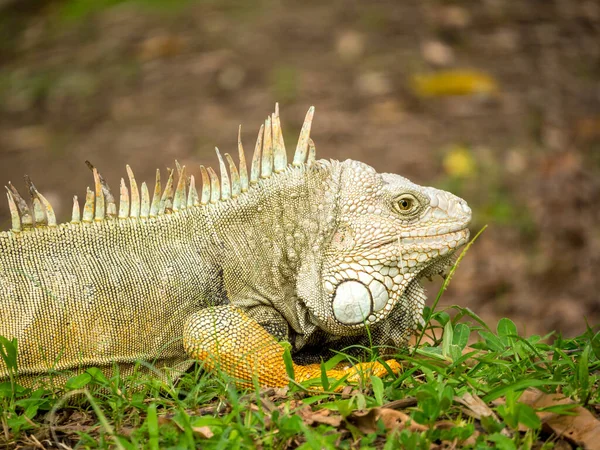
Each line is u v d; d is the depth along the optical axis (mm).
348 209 964
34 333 939
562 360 940
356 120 2115
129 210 976
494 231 1782
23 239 958
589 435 861
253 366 936
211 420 870
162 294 957
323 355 996
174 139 2076
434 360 944
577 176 1933
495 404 894
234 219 976
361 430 871
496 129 2115
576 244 1748
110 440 883
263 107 2180
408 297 978
